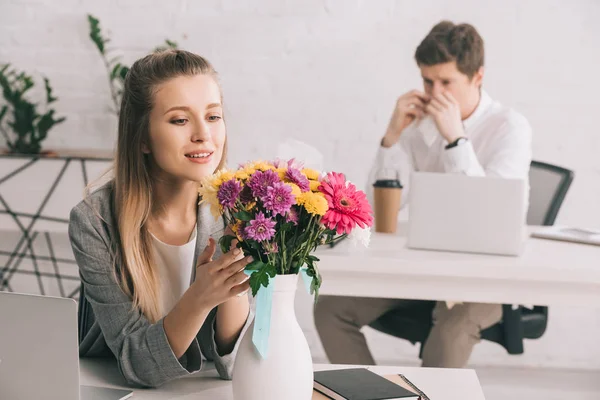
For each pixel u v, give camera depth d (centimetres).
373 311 233
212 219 142
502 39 314
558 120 316
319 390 118
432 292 194
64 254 331
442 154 275
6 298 105
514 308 219
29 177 306
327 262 191
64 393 105
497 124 272
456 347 214
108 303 132
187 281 142
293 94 325
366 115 323
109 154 312
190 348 128
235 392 110
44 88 329
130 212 134
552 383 308
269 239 105
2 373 108
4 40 329
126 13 325
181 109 129
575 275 184
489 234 198
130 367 123
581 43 311
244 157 329
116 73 318
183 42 325
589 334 320
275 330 107
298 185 106
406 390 115
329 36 321
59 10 326
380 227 233
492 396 293
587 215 318
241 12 322
